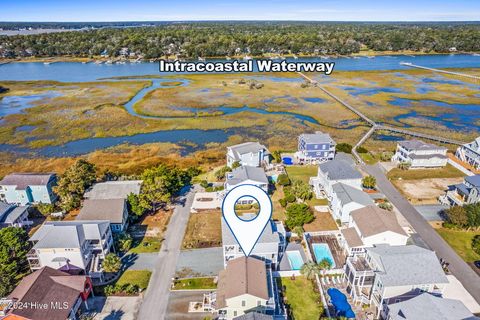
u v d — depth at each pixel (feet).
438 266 125.39
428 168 243.19
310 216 176.35
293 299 132.98
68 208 191.93
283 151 275.39
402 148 248.93
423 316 104.27
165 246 165.37
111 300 132.87
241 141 295.89
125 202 177.99
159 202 203.62
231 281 123.54
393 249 134.82
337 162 213.66
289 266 148.77
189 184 225.35
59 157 266.36
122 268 150.41
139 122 340.39
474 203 180.14
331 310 128.06
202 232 175.94
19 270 148.05
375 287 125.59
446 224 176.04
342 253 157.89
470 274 145.38
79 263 140.46
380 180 227.20
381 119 345.51
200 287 139.33
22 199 198.18
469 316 103.60
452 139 294.25
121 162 258.16
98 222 153.48
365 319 122.83
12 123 338.13
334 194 186.09
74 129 323.16
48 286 121.08
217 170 244.83
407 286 119.75
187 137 305.73
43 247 136.26
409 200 203.21
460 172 237.25
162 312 127.54
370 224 151.23
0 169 246.68
